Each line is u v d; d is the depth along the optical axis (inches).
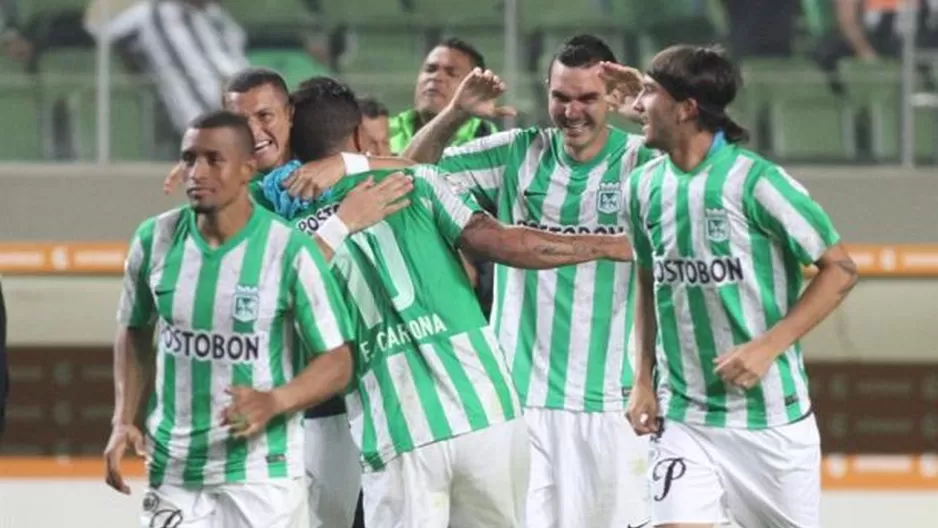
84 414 1240.8
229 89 713.6
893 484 1231.5
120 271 1253.1
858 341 1239.5
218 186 611.8
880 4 1290.6
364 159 689.0
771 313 666.2
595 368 797.9
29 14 1289.4
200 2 1289.4
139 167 1279.5
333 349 623.8
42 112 1282.0
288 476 634.8
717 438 676.7
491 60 1275.8
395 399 672.4
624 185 748.0
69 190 1268.5
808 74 1294.3
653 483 687.7
